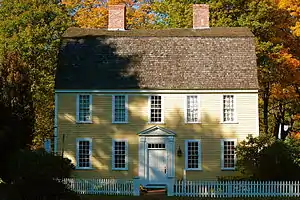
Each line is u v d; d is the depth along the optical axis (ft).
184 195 110.01
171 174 124.77
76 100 127.34
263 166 110.83
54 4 159.63
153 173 125.08
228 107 126.52
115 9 142.82
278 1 153.07
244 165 114.11
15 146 99.19
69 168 89.45
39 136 152.97
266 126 158.92
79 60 131.75
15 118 102.83
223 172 124.67
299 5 146.51
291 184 108.47
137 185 112.06
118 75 128.57
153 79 127.54
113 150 125.90
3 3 158.20
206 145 125.49
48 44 155.43
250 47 132.36
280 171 110.01
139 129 126.41
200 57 131.03
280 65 148.87
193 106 126.72
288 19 152.76
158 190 123.65
